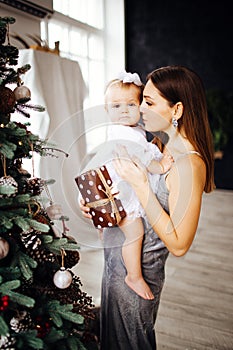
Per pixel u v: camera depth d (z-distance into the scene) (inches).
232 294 92.6
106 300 48.7
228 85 207.9
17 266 37.1
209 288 95.7
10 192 34.1
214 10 205.8
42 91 94.0
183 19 212.8
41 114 95.7
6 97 37.9
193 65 214.5
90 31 194.4
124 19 214.4
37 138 40.6
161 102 42.2
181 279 100.7
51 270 43.2
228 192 210.7
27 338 34.6
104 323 50.4
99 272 103.0
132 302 46.5
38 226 36.3
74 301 44.7
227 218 157.9
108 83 41.5
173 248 42.3
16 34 110.4
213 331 76.4
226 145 211.9
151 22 219.9
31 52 92.3
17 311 36.3
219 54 207.9
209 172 45.8
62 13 170.2
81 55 188.9
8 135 37.6
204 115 44.6
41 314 38.3
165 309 84.8
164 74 42.8
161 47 220.1
